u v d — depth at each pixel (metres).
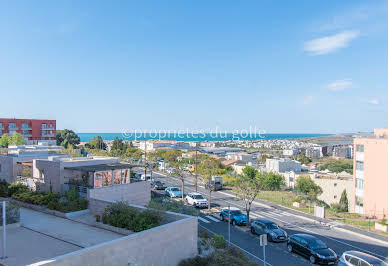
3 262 10.31
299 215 29.03
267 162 62.47
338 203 36.53
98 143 103.88
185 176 55.00
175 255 12.67
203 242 17.38
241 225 24.94
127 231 13.76
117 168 20.67
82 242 12.72
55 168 20.80
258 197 38.06
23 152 26.52
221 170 58.84
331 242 20.95
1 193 21.59
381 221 26.12
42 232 14.16
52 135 83.69
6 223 14.58
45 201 18.72
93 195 18.08
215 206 32.41
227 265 13.36
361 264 14.18
